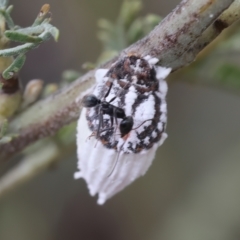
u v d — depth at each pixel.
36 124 0.07
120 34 0.08
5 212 0.11
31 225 0.11
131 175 0.06
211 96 0.12
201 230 0.11
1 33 0.06
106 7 0.10
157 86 0.06
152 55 0.06
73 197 0.12
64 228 0.12
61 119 0.07
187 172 0.12
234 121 0.12
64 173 0.12
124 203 0.12
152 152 0.06
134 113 0.06
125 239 0.12
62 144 0.08
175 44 0.06
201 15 0.06
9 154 0.07
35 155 0.08
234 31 0.08
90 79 0.07
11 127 0.07
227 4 0.06
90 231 0.12
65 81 0.08
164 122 0.06
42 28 0.06
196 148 0.12
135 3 0.08
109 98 0.06
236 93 0.08
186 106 0.12
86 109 0.06
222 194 0.11
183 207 0.11
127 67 0.06
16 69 0.06
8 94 0.07
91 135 0.06
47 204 0.12
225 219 0.11
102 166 0.06
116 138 0.06
